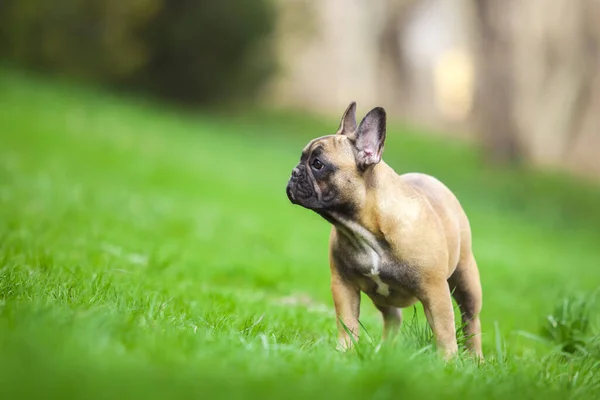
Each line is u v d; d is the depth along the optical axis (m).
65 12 31.48
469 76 54.47
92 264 8.45
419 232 5.64
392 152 33.91
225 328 5.71
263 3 33.66
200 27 32.25
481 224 22.78
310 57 45.81
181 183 19.83
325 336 6.56
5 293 5.29
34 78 29.34
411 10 47.94
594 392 5.04
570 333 7.50
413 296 5.86
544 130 37.09
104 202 15.09
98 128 23.84
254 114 36.81
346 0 47.25
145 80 33.88
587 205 28.95
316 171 5.59
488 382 4.71
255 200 19.77
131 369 3.71
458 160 34.00
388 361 4.46
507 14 32.75
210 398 3.53
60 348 3.80
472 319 6.54
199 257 11.45
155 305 5.80
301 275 11.58
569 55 37.88
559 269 16.39
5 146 19.39
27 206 13.02
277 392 3.71
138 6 31.48
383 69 48.16
